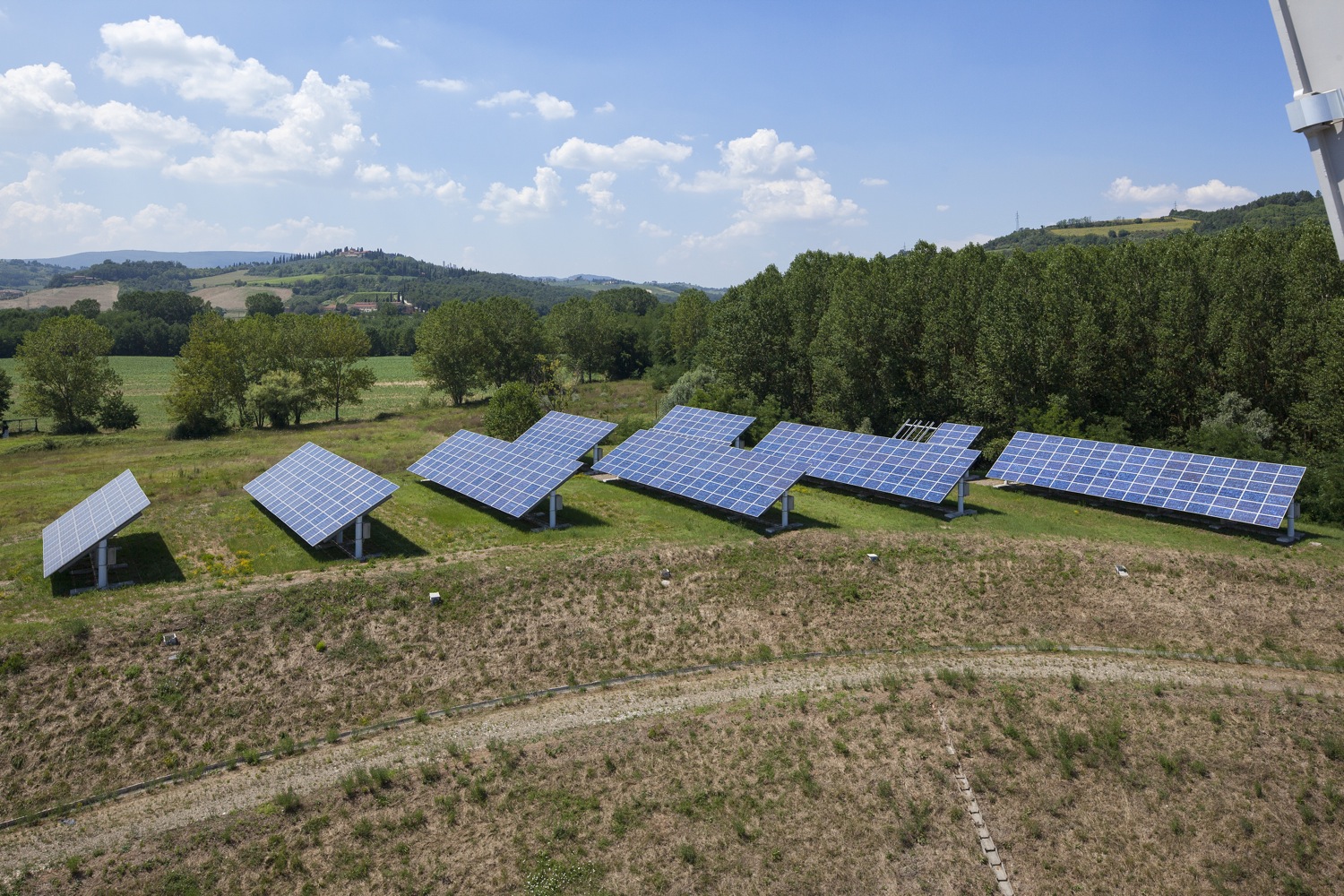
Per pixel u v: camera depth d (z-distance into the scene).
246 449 83.88
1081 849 27.30
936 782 29.80
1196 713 33.09
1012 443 64.44
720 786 29.59
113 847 26.61
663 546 48.09
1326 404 61.72
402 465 72.81
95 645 35.09
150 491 63.03
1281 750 30.91
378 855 26.52
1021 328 72.94
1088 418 72.38
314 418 119.88
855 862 26.66
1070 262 76.19
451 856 26.56
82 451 83.50
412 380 182.25
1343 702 33.81
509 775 29.94
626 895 25.39
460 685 36.44
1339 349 59.62
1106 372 75.50
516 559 45.66
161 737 31.95
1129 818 28.31
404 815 28.02
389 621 39.50
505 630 39.94
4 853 26.47
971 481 66.62
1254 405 68.75
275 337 109.44
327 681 35.69
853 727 32.66
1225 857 26.86
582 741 31.89
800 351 89.50
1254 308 66.56
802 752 31.28
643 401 129.88
